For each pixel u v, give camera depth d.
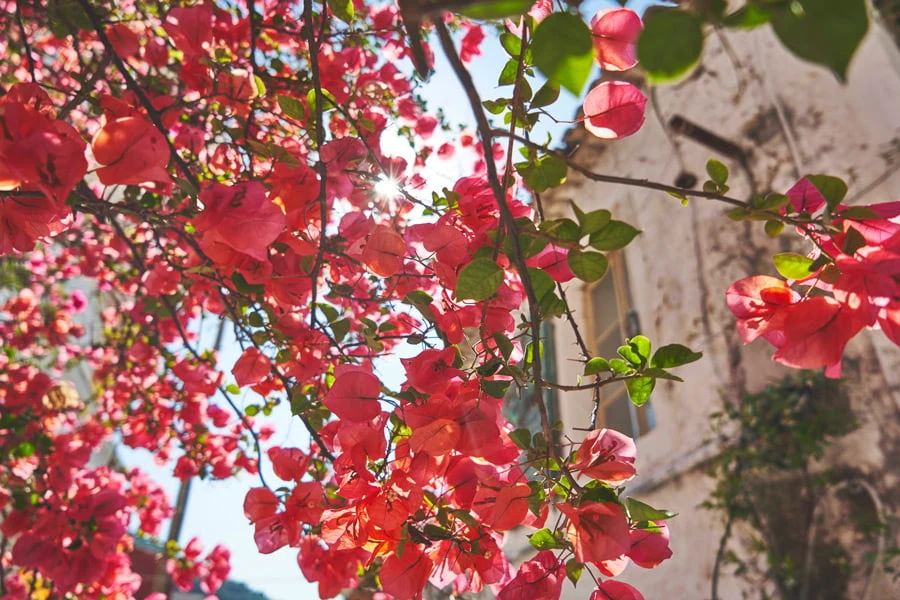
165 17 2.32
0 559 3.53
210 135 2.58
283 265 1.74
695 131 4.48
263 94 2.10
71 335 5.07
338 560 1.96
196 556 4.34
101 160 1.22
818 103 4.15
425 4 0.55
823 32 0.47
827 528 3.51
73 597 3.39
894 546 3.26
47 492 2.59
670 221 5.06
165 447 4.48
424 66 0.93
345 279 2.35
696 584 4.08
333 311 1.73
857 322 1.03
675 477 4.41
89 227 4.14
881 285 1.01
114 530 2.32
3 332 4.78
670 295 4.90
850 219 1.04
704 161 4.88
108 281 4.68
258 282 1.63
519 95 1.16
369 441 1.39
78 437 4.38
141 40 2.90
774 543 3.64
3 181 1.20
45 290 5.15
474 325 1.46
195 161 2.26
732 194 4.58
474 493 1.35
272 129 2.46
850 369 3.64
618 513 1.15
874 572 3.31
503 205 1.01
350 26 2.32
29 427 2.84
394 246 1.55
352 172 1.76
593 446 1.32
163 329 4.06
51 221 1.38
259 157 2.05
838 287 1.05
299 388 2.03
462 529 1.40
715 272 4.57
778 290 1.17
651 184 1.08
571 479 1.22
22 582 3.78
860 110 3.88
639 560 1.29
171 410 3.88
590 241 1.08
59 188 1.17
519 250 1.05
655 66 0.61
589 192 6.13
